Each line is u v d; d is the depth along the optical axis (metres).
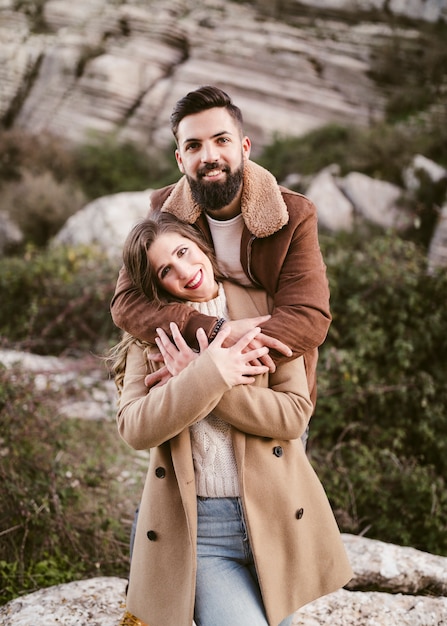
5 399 3.54
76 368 4.48
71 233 8.77
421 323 4.50
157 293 1.88
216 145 1.78
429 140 10.14
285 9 14.08
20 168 12.14
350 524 3.57
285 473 1.85
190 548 1.78
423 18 13.09
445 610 2.60
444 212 8.09
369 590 2.83
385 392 4.24
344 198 9.17
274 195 1.88
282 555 1.83
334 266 4.93
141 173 12.95
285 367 1.87
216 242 1.98
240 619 1.69
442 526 3.52
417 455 4.14
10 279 6.38
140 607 1.84
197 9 14.65
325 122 12.30
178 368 1.75
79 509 3.40
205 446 1.81
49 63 14.62
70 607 2.55
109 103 13.76
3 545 3.08
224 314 1.90
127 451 4.06
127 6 14.84
